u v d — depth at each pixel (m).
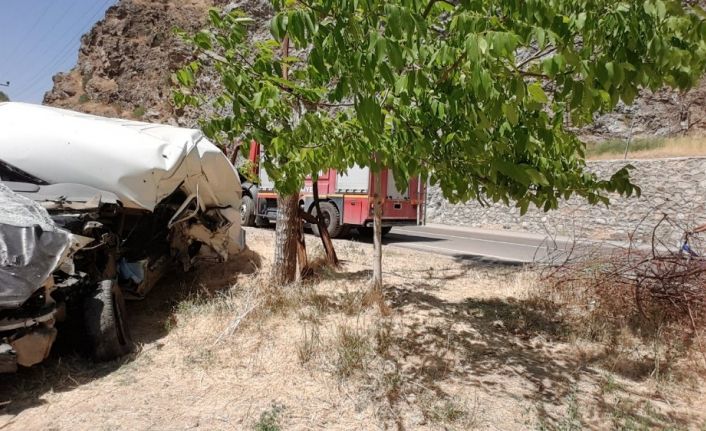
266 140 3.59
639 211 18.91
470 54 2.14
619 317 5.87
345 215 14.47
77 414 3.46
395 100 3.34
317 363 4.38
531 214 21.47
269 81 3.39
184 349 4.67
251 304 5.70
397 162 3.66
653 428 3.63
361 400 3.78
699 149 22.81
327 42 2.34
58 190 5.04
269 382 4.03
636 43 2.29
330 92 3.22
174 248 6.91
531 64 2.95
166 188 5.79
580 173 4.92
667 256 5.77
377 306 5.89
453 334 5.29
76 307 4.44
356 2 2.20
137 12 57.00
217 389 3.90
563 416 3.72
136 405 3.61
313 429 3.38
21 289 3.47
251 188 17.47
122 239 5.75
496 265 9.89
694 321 5.36
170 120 42.47
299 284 6.71
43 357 3.71
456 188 4.02
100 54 56.91
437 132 3.64
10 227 3.81
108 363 4.32
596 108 2.77
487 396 3.98
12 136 5.25
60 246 3.93
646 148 24.81
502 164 3.02
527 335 5.49
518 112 2.83
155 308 6.12
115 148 5.29
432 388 4.05
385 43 2.14
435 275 8.34
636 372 4.64
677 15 2.23
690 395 4.22
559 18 2.33
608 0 2.30
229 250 7.96
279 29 2.37
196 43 3.31
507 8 2.37
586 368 4.68
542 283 7.23
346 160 4.07
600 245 8.12
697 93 27.12
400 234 18.55
